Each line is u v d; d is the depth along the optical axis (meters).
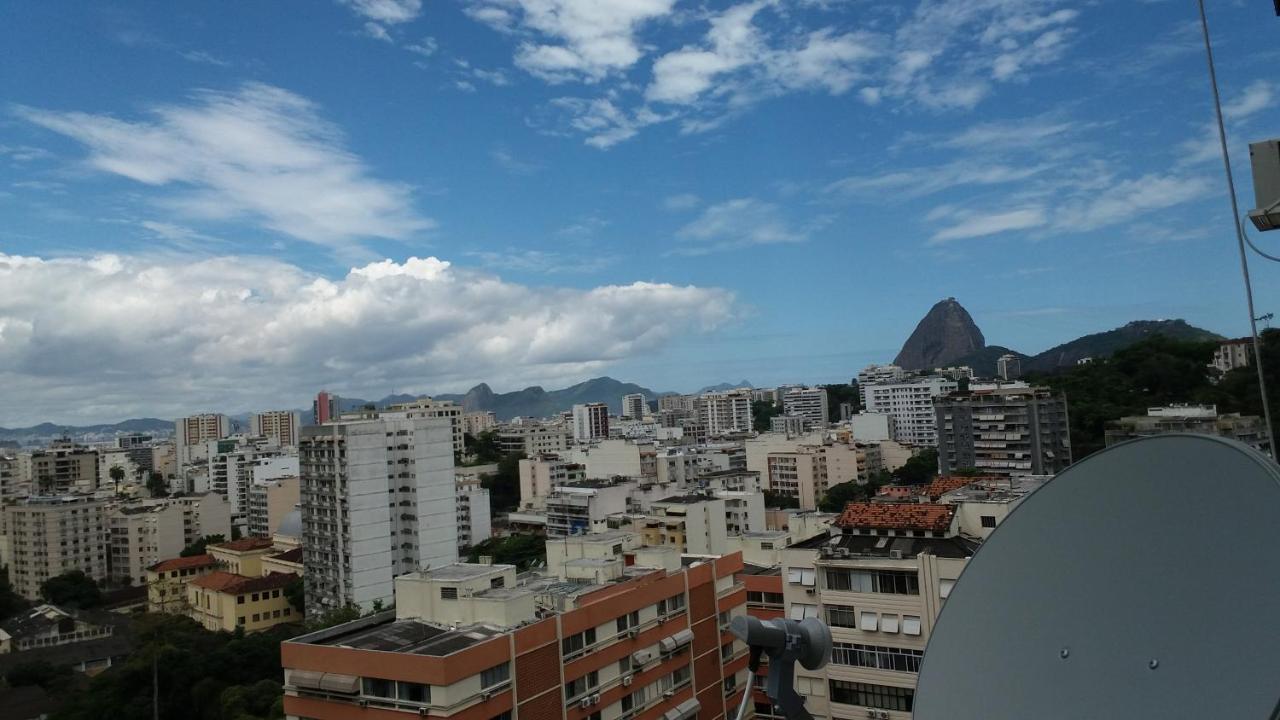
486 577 44.44
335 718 37.66
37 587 141.12
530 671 39.53
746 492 118.94
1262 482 11.31
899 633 45.22
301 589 109.38
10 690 80.94
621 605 45.88
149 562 149.12
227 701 68.50
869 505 53.28
